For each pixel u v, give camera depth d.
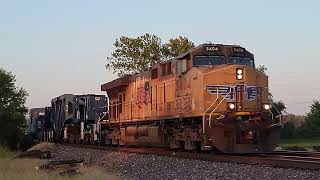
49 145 37.25
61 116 43.94
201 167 15.13
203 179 12.82
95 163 20.48
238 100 18.80
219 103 18.66
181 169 15.27
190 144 20.06
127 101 29.08
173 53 46.66
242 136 18.47
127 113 28.97
